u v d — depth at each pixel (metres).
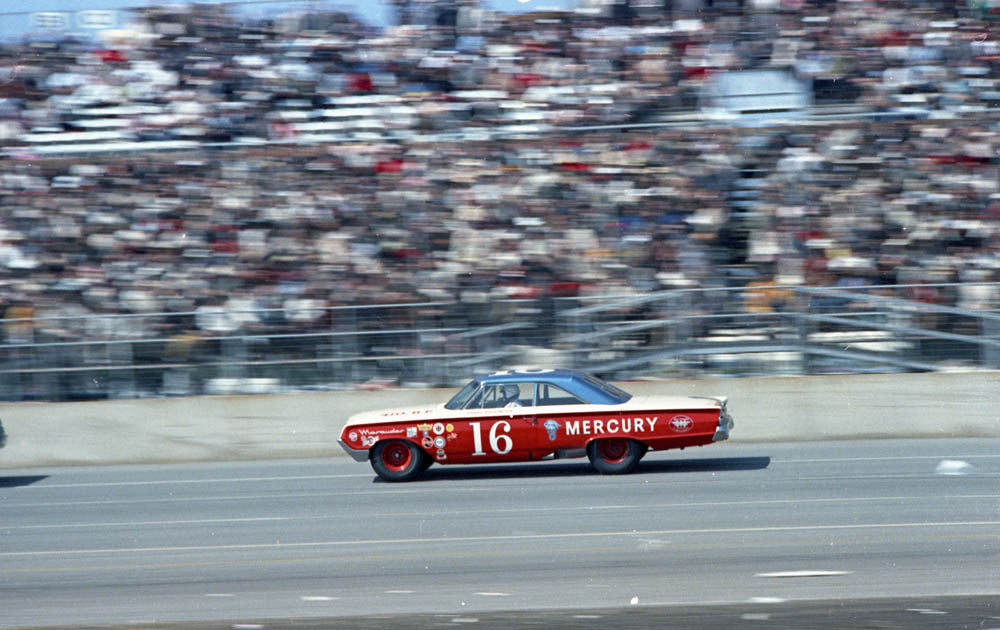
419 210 77.06
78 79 86.69
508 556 34.34
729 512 39.72
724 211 75.19
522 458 50.88
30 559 37.97
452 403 51.94
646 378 63.16
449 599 29.45
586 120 82.19
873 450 55.41
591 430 50.03
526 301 64.06
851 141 77.75
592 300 63.53
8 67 86.81
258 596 30.83
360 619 27.39
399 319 64.69
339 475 55.50
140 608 30.14
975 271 70.50
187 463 64.12
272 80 85.69
